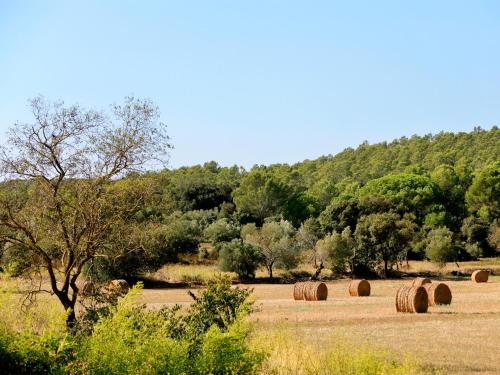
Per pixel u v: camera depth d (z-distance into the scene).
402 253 69.69
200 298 12.45
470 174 111.62
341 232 77.69
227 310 11.95
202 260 70.19
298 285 41.66
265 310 32.69
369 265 68.38
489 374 14.77
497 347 19.09
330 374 11.41
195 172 159.62
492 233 84.50
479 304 35.81
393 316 29.05
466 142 189.00
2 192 15.93
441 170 107.44
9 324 8.90
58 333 8.50
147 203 17.67
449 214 94.50
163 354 8.43
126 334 8.49
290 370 11.56
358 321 26.89
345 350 12.23
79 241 16.53
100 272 41.59
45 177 16.34
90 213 16.34
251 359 9.17
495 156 155.88
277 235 67.00
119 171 16.88
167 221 63.28
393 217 69.56
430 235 79.12
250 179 103.50
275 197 101.88
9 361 8.16
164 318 10.53
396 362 14.41
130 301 8.97
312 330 23.09
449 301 35.72
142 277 56.69
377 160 195.25
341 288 55.28
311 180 170.88
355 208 79.38
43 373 8.14
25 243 15.53
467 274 70.50
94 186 16.48
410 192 97.31
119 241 17.55
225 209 99.50
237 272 61.66
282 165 195.88
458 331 23.09
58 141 16.33
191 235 68.69
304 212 99.69
